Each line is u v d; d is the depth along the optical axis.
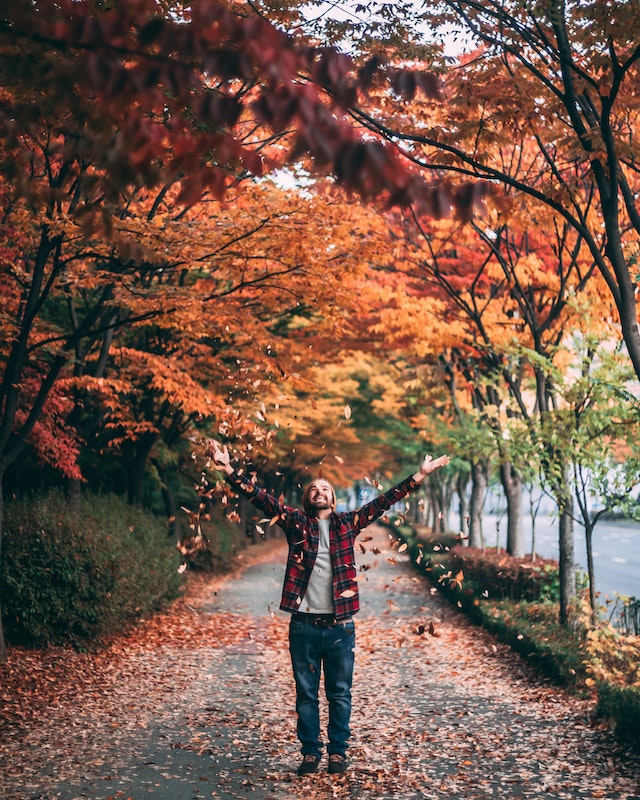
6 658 10.58
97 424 16.02
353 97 3.08
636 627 10.30
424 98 9.41
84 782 5.96
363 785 5.88
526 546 37.22
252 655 12.20
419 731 7.58
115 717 8.09
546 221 11.07
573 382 10.85
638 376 7.20
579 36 7.61
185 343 14.91
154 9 6.26
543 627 11.45
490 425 13.34
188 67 3.18
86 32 3.27
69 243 10.56
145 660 11.52
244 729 7.63
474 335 15.55
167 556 18.27
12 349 10.59
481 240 14.81
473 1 7.98
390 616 16.33
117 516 17.67
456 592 16.98
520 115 8.43
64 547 12.24
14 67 3.26
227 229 10.28
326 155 2.71
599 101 8.10
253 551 34.81
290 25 8.19
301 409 28.92
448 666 11.06
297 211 10.66
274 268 11.62
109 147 3.33
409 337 17.61
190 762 6.49
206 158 6.12
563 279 11.94
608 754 6.51
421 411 23.73
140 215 10.77
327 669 6.29
